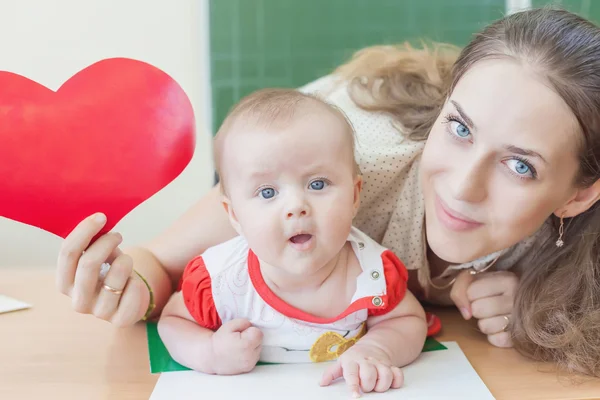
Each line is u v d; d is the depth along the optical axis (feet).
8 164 1.97
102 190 2.06
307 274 2.09
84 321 2.64
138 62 2.11
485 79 2.10
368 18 5.42
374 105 2.95
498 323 2.48
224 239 2.68
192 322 2.35
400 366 2.25
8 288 3.00
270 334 2.28
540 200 2.15
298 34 5.42
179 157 2.11
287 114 2.12
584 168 2.18
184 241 2.70
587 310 2.45
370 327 2.38
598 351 2.31
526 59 2.06
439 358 2.35
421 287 2.83
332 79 3.43
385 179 2.67
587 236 2.49
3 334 2.50
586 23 2.21
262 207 2.07
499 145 2.07
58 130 2.00
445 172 2.24
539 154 2.05
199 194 5.51
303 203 2.04
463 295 2.59
